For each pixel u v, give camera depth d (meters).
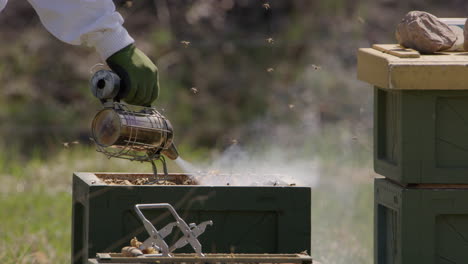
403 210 9.67
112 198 9.91
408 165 9.56
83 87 35.81
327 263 14.58
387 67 9.45
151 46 36.72
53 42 37.12
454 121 9.59
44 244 15.70
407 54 9.66
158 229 10.02
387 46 10.84
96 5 10.70
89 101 35.12
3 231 16.59
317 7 38.00
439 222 9.73
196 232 8.91
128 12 37.47
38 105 34.72
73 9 10.71
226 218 10.15
